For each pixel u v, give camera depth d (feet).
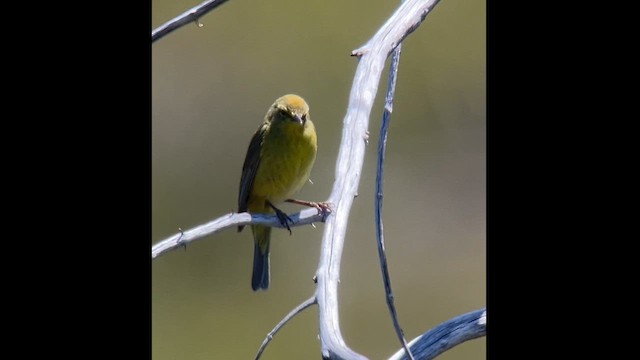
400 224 96.99
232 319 90.58
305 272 88.43
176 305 91.35
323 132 98.58
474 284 93.20
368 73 31.07
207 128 98.53
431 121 100.99
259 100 99.91
